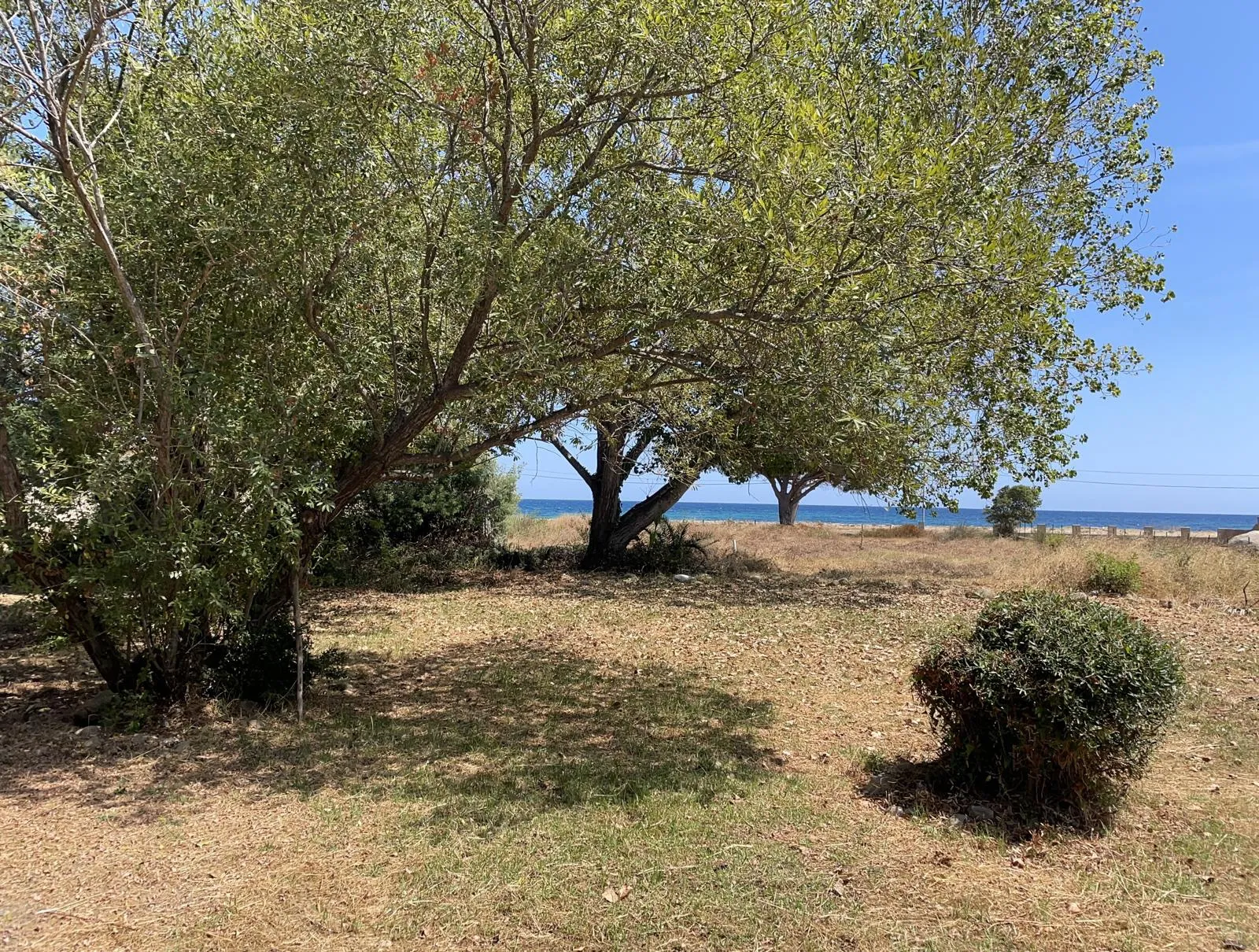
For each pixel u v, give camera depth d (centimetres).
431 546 1850
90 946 339
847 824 466
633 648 1004
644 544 1955
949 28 1000
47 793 507
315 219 613
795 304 579
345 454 727
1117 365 1238
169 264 610
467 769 562
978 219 613
